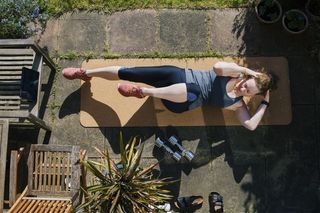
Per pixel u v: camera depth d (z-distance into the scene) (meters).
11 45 4.06
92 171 3.89
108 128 4.56
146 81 4.30
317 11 4.61
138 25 4.71
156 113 4.56
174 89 4.14
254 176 4.47
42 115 4.58
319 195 4.43
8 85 4.29
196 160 4.50
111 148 4.53
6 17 4.46
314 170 4.47
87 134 4.55
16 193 4.11
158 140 4.45
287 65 4.62
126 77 4.30
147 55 4.65
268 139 4.52
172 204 4.45
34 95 4.20
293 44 4.65
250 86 4.02
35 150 4.11
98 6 4.73
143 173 3.98
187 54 4.64
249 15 4.70
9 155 4.51
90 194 3.91
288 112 4.55
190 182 4.47
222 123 4.54
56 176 4.29
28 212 3.85
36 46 4.09
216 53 4.64
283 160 4.49
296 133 4.52
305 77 4.61
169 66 4.26
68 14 4.73
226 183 4.46
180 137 4.53
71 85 4.62
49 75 4.64
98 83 4.62
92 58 4.66
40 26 4.71
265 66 4.61
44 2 4.71
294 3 4.68
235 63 4.54
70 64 4.66
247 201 4.43
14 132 4.57
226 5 4.72
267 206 4.42
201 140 4.53
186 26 4.70
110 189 3.78
